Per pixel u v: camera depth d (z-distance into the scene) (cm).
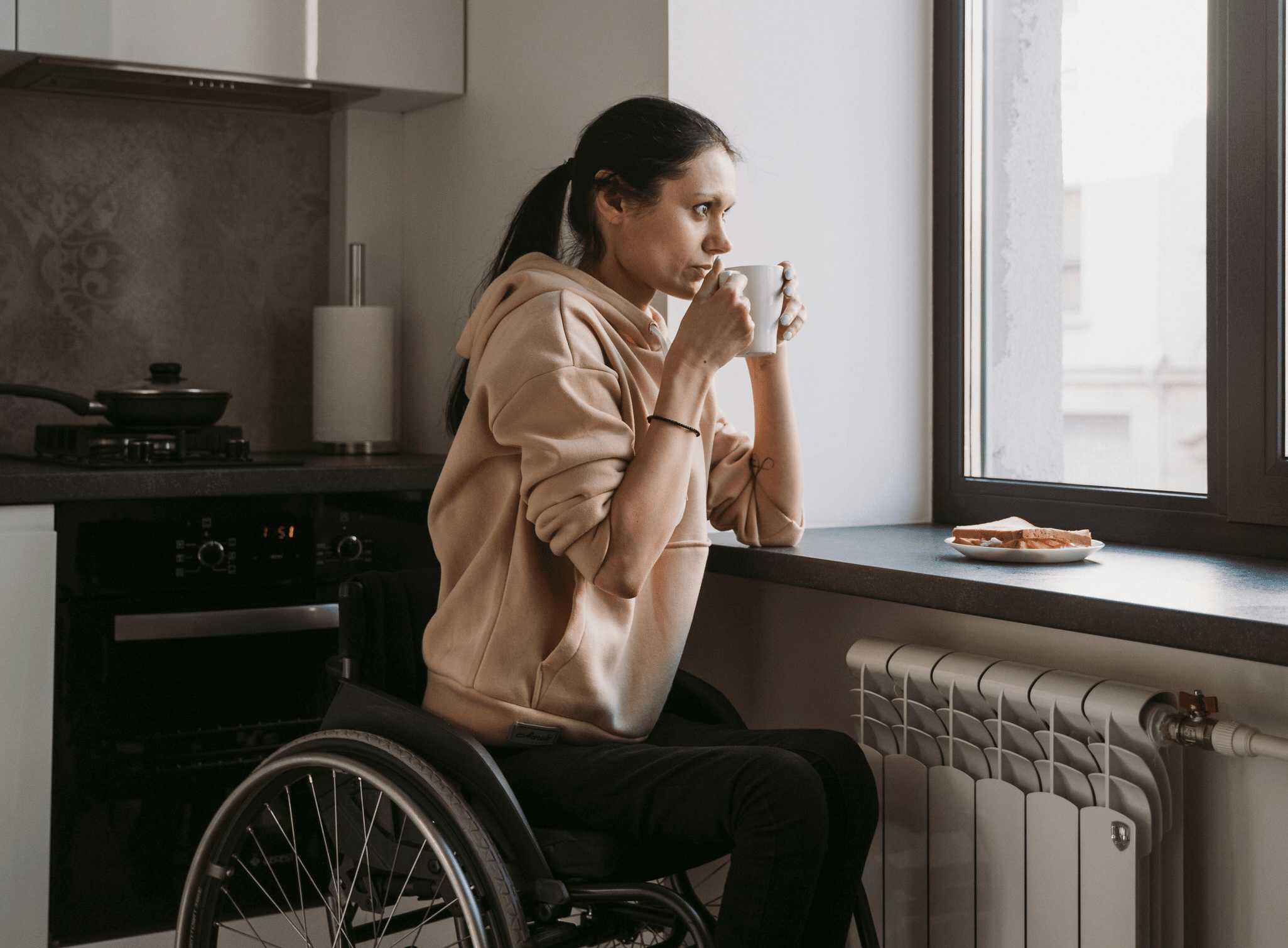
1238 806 126
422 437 244
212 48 205
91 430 200
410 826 125
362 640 138
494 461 131
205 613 183
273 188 248
